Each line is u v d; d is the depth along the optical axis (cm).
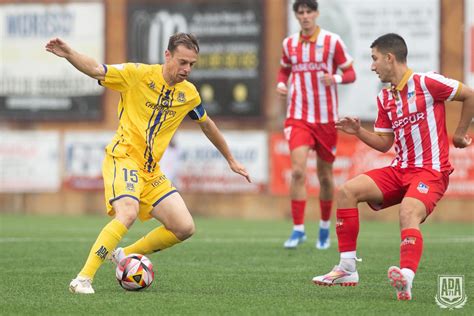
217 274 2059
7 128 4991
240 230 3653
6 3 4988
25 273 2070
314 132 2742
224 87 4712
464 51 4456
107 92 4884
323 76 2648
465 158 4406
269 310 1513
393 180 1722
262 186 4653
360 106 4494
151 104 1777
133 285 1748
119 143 1775
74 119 4922
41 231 3478
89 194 4894
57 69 4934
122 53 4862
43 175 4944
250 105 4678
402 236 1625
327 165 2745
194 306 1553
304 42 2742
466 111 1702
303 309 1525
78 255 2505
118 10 4862
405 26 4478
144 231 3522
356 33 4500
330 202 2738
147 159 1789
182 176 4731
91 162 4884
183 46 1745
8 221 4231
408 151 1708
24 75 4972
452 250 2661
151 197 1802
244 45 4688
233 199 4688
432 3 4456
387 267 2219
